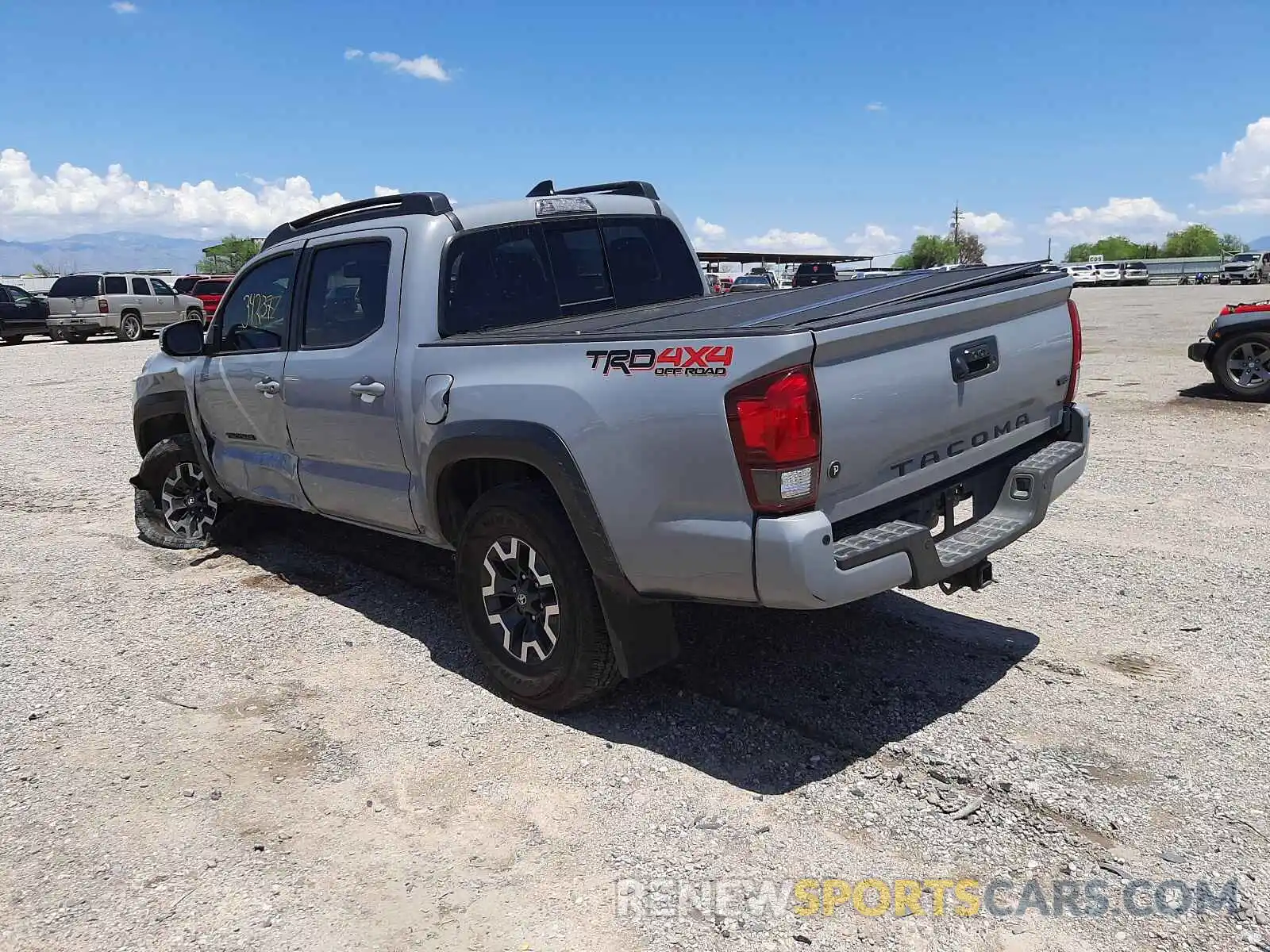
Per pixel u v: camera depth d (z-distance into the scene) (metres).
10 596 5.49
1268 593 4.92
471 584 4.07
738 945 2.59
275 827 3.19
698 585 3.32
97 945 2.65
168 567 5.95
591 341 3.50
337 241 4.70
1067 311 4.39
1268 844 2.94
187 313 28.64
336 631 4.86
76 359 21.48
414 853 3.04
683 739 3.69
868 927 2.65
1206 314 25.22
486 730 3.80
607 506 3.44
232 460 5.63
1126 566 5.37
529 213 4.64
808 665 4.27
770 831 3.09
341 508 4.88
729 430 3.09
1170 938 2.57
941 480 3.71
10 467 9.24
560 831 3.12
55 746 3.76
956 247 102.69
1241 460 7.83
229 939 2.67
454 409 3.93
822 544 3.06
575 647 3.68
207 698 4.14
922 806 3.19
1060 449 4.23
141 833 3.17
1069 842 2.98
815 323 3.13
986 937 2.59
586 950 2.59
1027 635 4.51
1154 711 3.77
